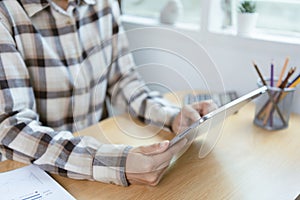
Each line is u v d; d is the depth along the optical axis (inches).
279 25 50.8
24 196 28.3
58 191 29.1
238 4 52.3
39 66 42.3
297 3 48.4
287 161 34.7
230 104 34.1
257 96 39.0
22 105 37.2
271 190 30.1
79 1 45.7
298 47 44.7
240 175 32.2
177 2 57.3
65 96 44.6
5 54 36.8
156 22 59.2
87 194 29.2
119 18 51.8
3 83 35.8
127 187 30.3
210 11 51.4
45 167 31.7
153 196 29.1
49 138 33.4
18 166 32.8
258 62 48.6
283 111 41.0
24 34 40.8
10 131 33.7
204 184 30.8
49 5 42.2
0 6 38.4
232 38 49.6
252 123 42.6
